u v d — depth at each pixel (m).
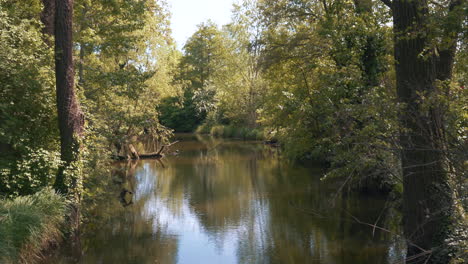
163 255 9.01
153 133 25.22
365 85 10.69
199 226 11.15
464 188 5.29
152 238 10.22
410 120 6.37
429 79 6.77
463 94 5.68
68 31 9.72
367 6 12.09
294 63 17.38
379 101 6.41
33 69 9.75
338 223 10.93
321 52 16.31
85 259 8.73
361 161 6.34
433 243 6.44
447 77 7.57
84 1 13.27
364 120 6.81
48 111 10.40
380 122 6.38
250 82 36.47
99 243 9.77
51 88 10.41
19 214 7.87
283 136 19.70
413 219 6.80
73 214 9.64
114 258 8.73
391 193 13.05
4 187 8.77
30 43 10.23
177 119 51.72
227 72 40.91
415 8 6.91
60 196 9.21
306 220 11.38
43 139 10.46
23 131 9.84
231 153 27.56
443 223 6.24
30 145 9.72
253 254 8.96
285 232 10.40
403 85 6.91
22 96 9.71
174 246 9.59
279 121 18.20
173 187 16.41
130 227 11.14
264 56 18.17
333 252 8.81
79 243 9.75
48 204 8.73
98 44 13.62
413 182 6.76
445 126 5.67
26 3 11.83
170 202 13.92
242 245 9.58
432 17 6.30
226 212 12.49
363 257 8.42
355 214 11.62
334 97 12.09
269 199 13.92
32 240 7.82
